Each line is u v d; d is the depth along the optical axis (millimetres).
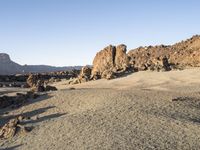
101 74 71562
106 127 26375
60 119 29875
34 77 66125
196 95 37875
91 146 23203
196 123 27344
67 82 75875
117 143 23281
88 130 26156
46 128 28469
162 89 45625
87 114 29984
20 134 28531
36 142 25969
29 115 33656
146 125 26531
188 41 107812
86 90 40344
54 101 36375
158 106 31453
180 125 26562
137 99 33500
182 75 59312
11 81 101750
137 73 66062
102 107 31516
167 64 73188
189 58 87625
